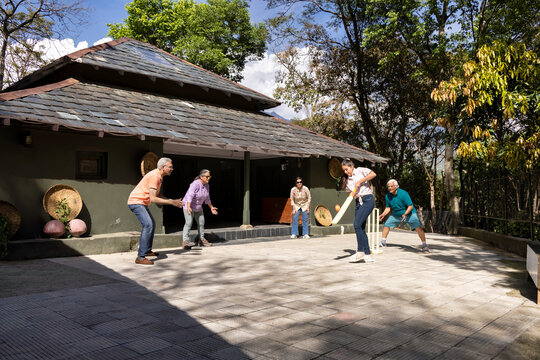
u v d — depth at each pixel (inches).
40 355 112.5
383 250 367.2
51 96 367.9
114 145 363.3
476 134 443.5
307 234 475.8
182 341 124.9
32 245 290.4
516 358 114.4
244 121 546.3
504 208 422.6
